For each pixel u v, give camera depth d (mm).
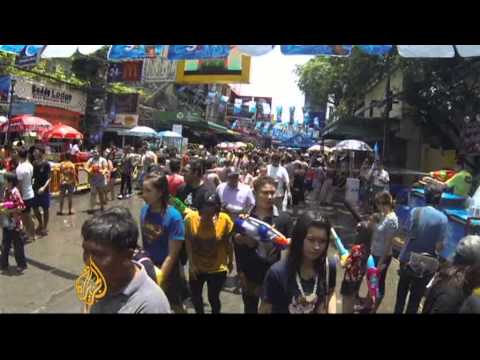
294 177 17359
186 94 41469
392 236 5633
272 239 4555
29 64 7590
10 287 6855
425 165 17500
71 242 9945
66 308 5980
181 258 5410
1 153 12984
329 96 31234
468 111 13578
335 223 14102
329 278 3123
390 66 16281
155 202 4371
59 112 19516
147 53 7305
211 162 9406
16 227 7668
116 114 24281
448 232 7562
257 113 54844
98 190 13891
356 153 24062
